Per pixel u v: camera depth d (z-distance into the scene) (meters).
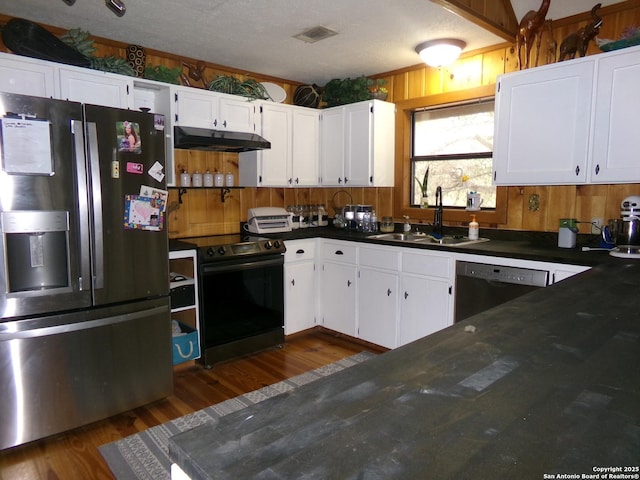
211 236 3.70
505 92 2.89
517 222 3.23
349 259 3.60
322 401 0.75
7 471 2.00
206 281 3.07
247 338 3.35
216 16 2.71
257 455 0.60
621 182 2.44
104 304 2.36
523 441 0.63
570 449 0.60
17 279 2.15
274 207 4.01
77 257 2.23
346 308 3.66
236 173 3.93
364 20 2.77
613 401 0.75
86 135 2.22
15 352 2.09
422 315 3.12
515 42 3.01
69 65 2.63
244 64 3.73
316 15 2.70
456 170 3.64
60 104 2.13
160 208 2.54
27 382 2.13
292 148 3.94
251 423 0.69
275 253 3.48
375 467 0.57
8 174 2.01
